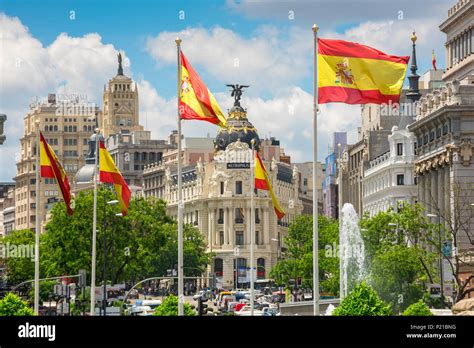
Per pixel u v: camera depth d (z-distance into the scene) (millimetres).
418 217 192250
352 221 194000
